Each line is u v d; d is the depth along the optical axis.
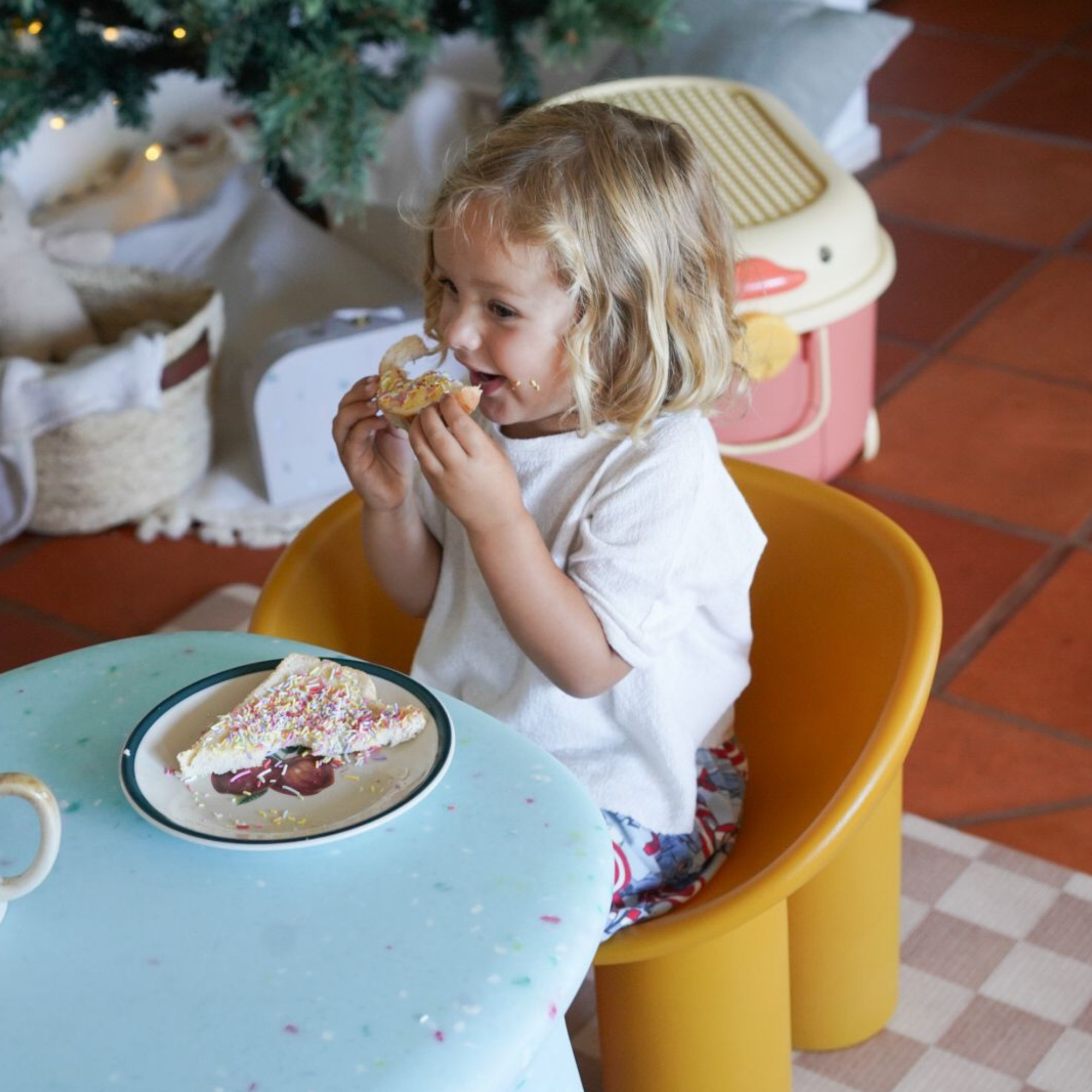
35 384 2.10
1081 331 2.71
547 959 0.74
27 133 2.16
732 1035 1.13
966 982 1.52
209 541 2.27
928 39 3.90
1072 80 3.64
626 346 1.06
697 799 1.17
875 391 2.58
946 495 2.31
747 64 2.94
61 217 2.63
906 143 3.43
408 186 2.60
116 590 2.18
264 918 0.77
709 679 1.17
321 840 0.80
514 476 1.00
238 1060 0.69
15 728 0.93
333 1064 0.69
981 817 1.74
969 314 2.78
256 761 0.87
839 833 1.02
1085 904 1.60
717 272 1.11
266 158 2.26
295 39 2.17
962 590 2.11
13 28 2.12
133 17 2.20
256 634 1.05
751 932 1.10
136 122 2.31
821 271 2.01
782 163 2.15
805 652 1.22
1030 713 1.88
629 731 1.13
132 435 2.21
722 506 1.10
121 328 2.41
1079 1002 1.49
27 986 0.74
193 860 0.81
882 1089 1.41
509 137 1.05
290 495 2.30
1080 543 2.19
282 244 2.62
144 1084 0.68
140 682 0.97
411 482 1.18
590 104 1.11
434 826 0.82
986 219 3.09
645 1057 1.12
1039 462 2.37
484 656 1.18
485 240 1.01
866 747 1.06
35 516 2.27
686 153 1.09
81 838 0.83
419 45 2.13
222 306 2.32
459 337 1.04
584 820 0.82
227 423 2.46
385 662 1.29
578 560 1.07
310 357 2.20
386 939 0.75
